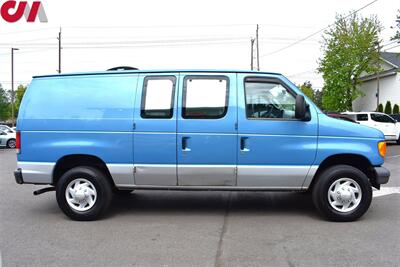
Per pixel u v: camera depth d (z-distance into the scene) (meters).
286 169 5.94
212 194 8.05
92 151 6.11
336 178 5.93
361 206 5.93
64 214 6.63
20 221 6.21
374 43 33.84
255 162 5.94
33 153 6.24
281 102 6.01
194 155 5.97
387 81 36.03
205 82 6.04
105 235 5.44
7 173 12.02
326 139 5.95
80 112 6.16
